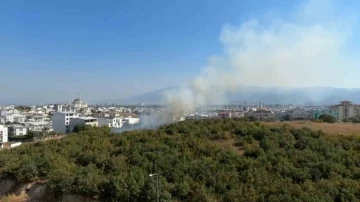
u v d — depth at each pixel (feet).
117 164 124.57
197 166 113.19
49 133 350.23
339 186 92.43
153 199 99.40
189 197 99.86
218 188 99.81
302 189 92.68
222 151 125.90
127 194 104.32
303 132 142.10
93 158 136.77
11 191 137.49
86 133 189.98
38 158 145.89
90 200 112.06
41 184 132.87
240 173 106.83
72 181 118.42
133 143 149.07
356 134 144.05
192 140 140.46
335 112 394.32
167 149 133.18
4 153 173.37
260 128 148.77
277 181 98.37
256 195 91.81
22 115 510.99
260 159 113.50
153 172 113.09
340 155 114.73
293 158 113.70
